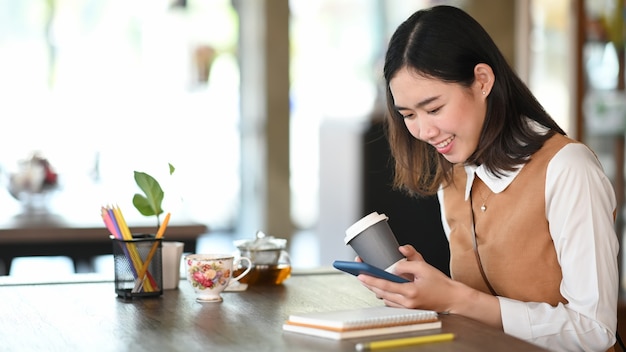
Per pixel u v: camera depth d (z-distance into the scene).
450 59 1.90
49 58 7.70
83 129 7.79
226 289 2.27
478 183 2.11
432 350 1.58
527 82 5.85
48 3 7.67
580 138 5.33
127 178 7.62
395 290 1.88
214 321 1.87
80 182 7.03
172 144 8.00
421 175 2.25
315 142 8.61
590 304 1.87
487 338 1.67
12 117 7.63
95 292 2.25
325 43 8.52
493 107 1.97
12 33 7.62
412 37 1.93
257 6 7.36
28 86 7.67
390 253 1.96
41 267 6.61
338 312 1.79
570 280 1.90
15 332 1.79
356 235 1.97
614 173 5.25
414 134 2.01
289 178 7.40
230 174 8.11
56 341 1.71
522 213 2.00
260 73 7.34
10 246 3.68
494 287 2.10
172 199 7.84
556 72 5.61
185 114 8.03
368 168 6.07
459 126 1.94
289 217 7.42
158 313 1.97
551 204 1.95
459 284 1.91
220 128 8.07
